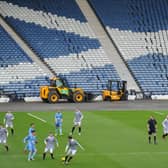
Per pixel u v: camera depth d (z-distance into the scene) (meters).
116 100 135.12
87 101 132.62
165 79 143.25
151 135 82.00
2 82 130.62
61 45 142.25
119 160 64.06
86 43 144.75
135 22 153.25
